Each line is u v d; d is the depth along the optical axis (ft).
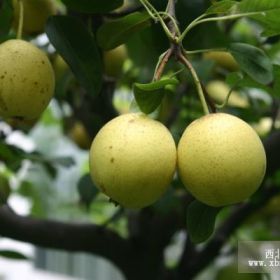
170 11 2.57
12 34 3.13
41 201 5.23
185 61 2.50
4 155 3.51
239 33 4.46
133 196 2.39
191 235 2.77
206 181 2.37
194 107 3.93
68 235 3.75
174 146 2.43
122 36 2.98
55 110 5.57
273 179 3.87
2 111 2.72
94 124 3.75
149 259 3.92
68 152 5.95
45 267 8.23
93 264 8.29
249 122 3.84
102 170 2.38
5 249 3.64
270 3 2.55
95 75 2.90
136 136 2.37
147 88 2.41
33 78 2.67
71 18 2.91
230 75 2.96
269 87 2.98
